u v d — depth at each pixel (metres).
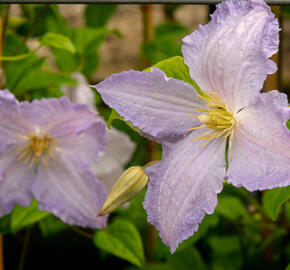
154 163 0.47
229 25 0.43
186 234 0.43
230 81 0.43
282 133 0.40
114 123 0.76
